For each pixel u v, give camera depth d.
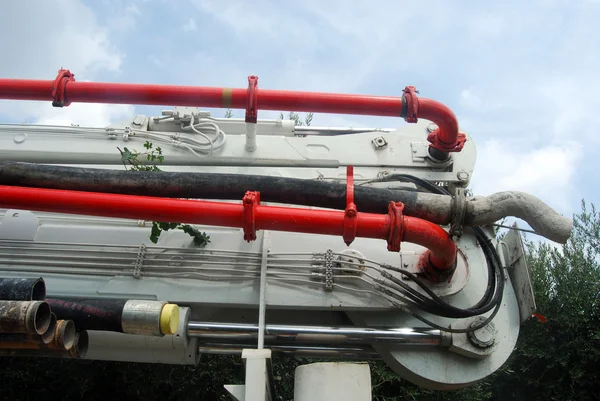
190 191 3.07
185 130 4.04
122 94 3.15
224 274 3.42
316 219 2.79
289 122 4.23
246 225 2.80
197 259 3.45
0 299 2.49
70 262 3.44
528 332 8.84
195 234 3.46
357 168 3.87
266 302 3.33
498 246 3.70
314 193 3.03
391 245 2.83
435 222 3.06
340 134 4.25
